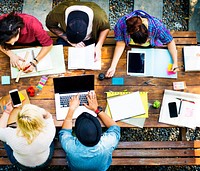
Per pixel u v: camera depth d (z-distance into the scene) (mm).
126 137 3840
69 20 2953
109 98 3018
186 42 3242
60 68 3088
